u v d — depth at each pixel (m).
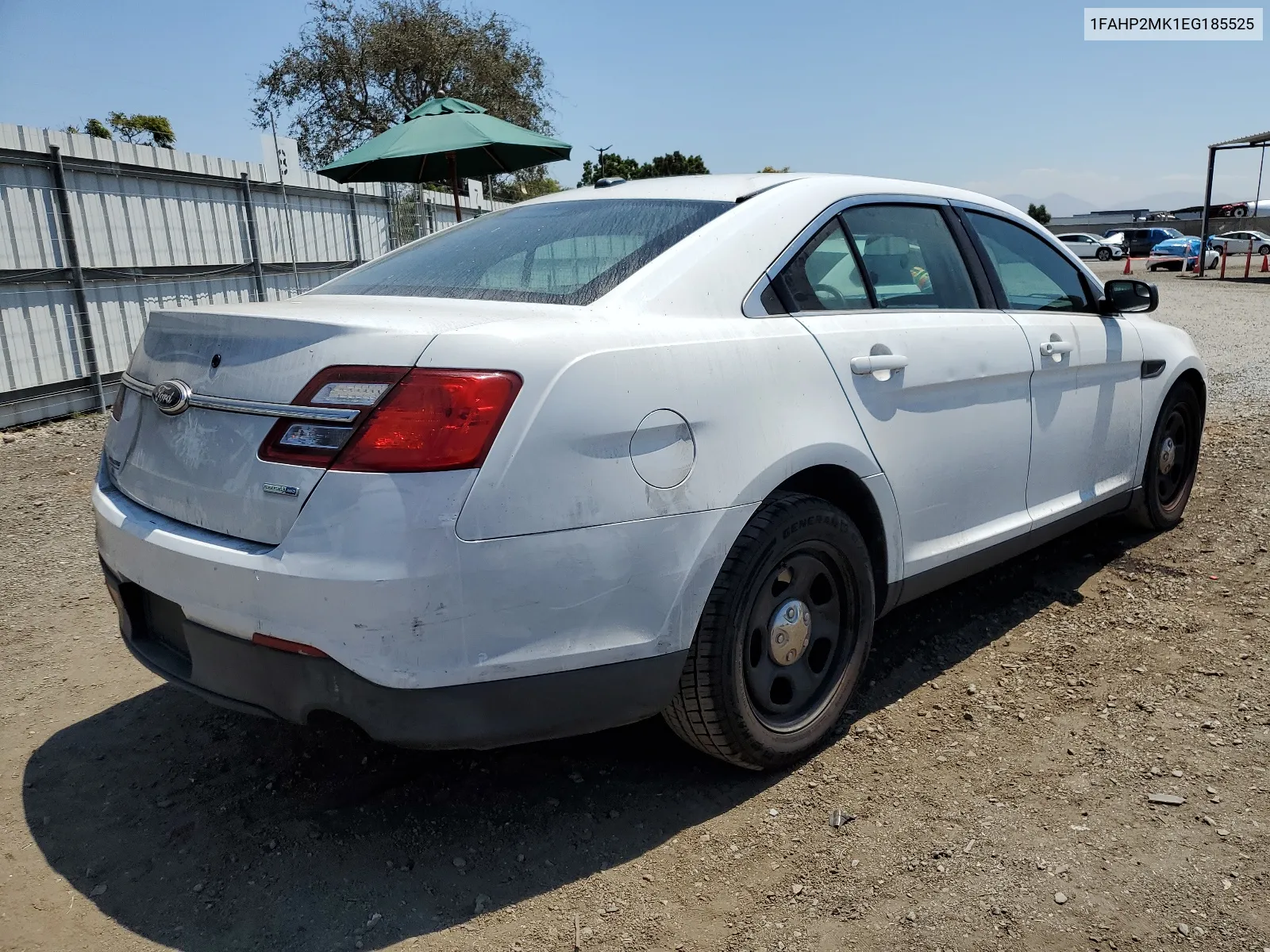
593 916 2.24
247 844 2.54
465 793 2.74
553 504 2.18
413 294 2.78
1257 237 43.09
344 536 2.08
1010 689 3.25
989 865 2.35
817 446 2.66
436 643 2.11
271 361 2.25
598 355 2.26
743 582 2.49
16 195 8.00
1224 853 2.35
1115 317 4.18
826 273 2.95
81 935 2.22
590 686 2.30
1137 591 4.02
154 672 2.51
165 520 2.44
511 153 10.98
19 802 2.76
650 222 2.87
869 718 3.10
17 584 4.48
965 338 3.22
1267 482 5.38
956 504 3.23
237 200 10.91
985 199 3.76
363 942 2.18
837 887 2.30
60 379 8.45
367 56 28.38
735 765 2.72
